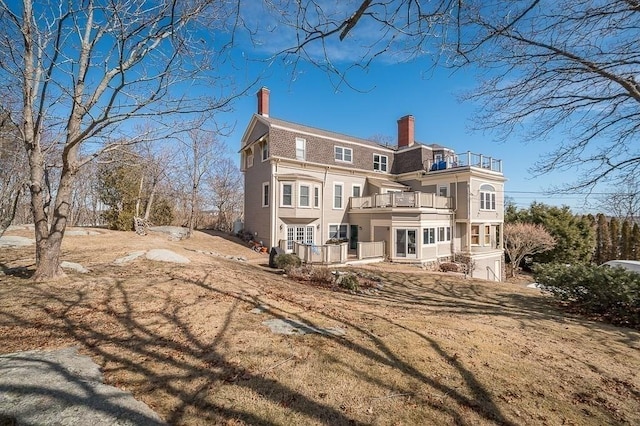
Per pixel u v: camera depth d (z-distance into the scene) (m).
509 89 5.22
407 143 23.70
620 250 22.42
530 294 9.49
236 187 34.31
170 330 4.39
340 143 20.80
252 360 3.63
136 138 6.36
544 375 3.72
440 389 3.27
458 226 19.88
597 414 3.01
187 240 19.05
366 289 9.55
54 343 3.82
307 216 18.45
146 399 2.79
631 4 3.87
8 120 7.25
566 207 23.02
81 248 10.95
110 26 5.30
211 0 3.58
